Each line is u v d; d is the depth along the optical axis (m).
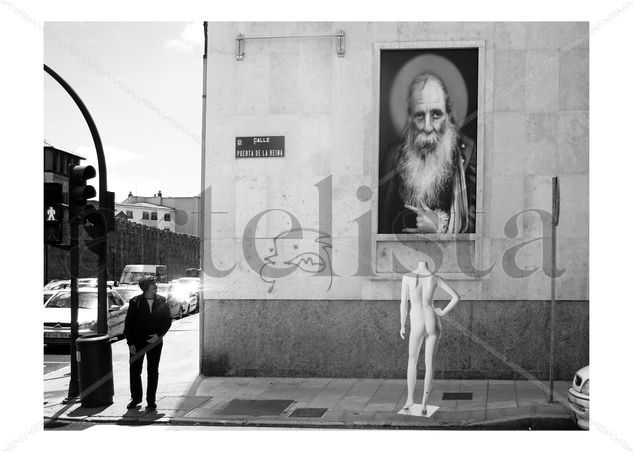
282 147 10.69
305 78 10.68
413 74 10.48
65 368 12.08
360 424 7.84
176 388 9.95
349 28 10.60
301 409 8.55
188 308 18.23
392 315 10.41
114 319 14.79
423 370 10.25
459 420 7.92
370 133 10.52
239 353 10.69
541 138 10.21
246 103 10.77
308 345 10.57
